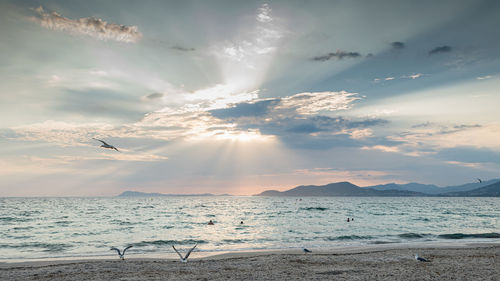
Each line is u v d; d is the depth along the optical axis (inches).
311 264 717.9
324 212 3595.0
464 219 2479.1
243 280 546.0
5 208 4756.4
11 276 597.6
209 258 871.7
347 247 1094.4
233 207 5285.4
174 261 783.7
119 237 1397.6
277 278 559.8
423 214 3179.1
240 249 1066.7
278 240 1312.7
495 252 893.8
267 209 4490.7
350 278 555.8
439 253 882.1
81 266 707.4
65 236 1441.9
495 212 3627.0
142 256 925.2
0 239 1342.3
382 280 539.2
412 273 597.6
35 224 2074.3
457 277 559.8
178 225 2000.5
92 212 3683.6
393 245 1140.5
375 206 5664.4
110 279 561.9
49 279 569.9
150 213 3484.3
